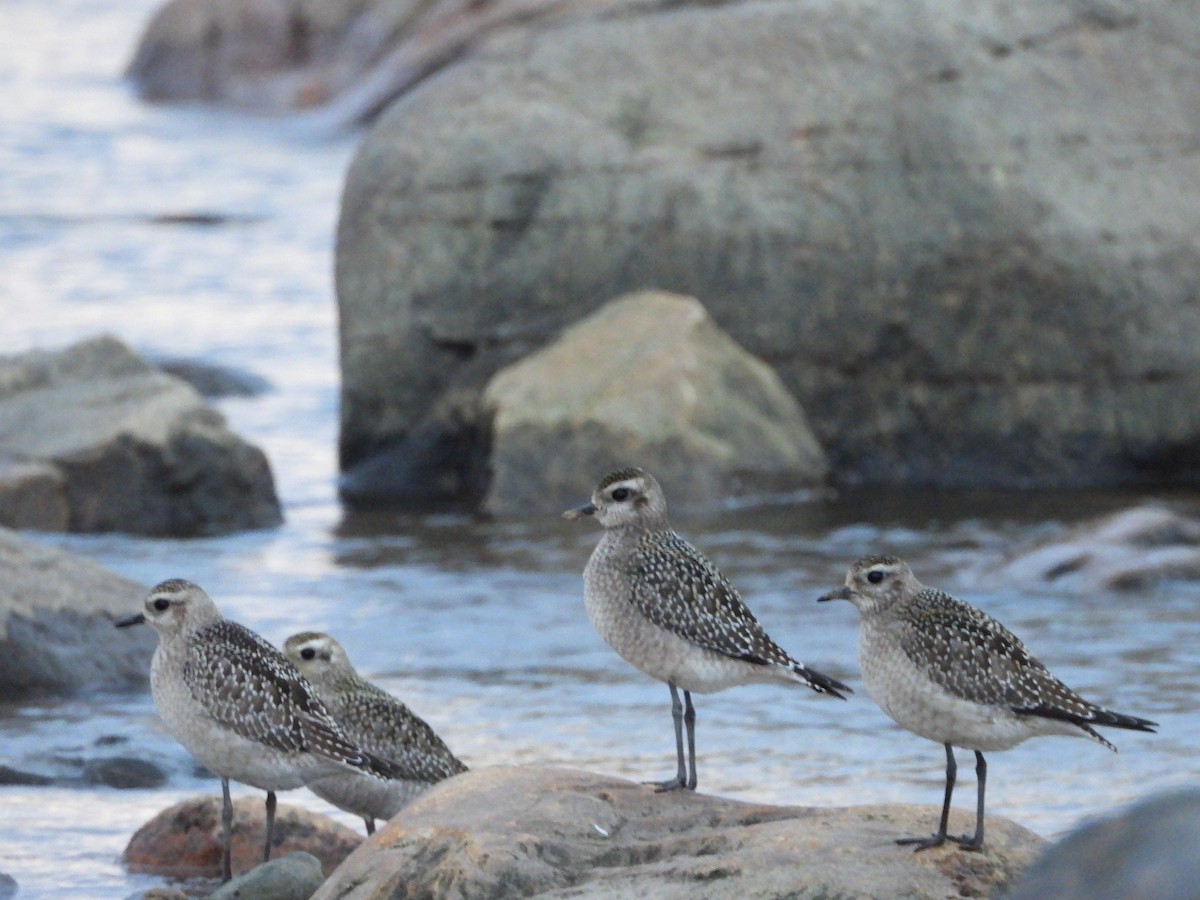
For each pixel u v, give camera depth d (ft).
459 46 144.46
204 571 57.67
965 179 66.90
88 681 46.60
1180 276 66.80
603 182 68.95
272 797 33.76
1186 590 53.88
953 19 68.74
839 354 68.08
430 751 35.24
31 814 37.93
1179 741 41.45
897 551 58.70
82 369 67.46
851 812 29.50
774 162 68.44
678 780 32.01
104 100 159.02
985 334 67.26
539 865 28.12
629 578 33.88
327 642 35.55
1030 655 29.78
